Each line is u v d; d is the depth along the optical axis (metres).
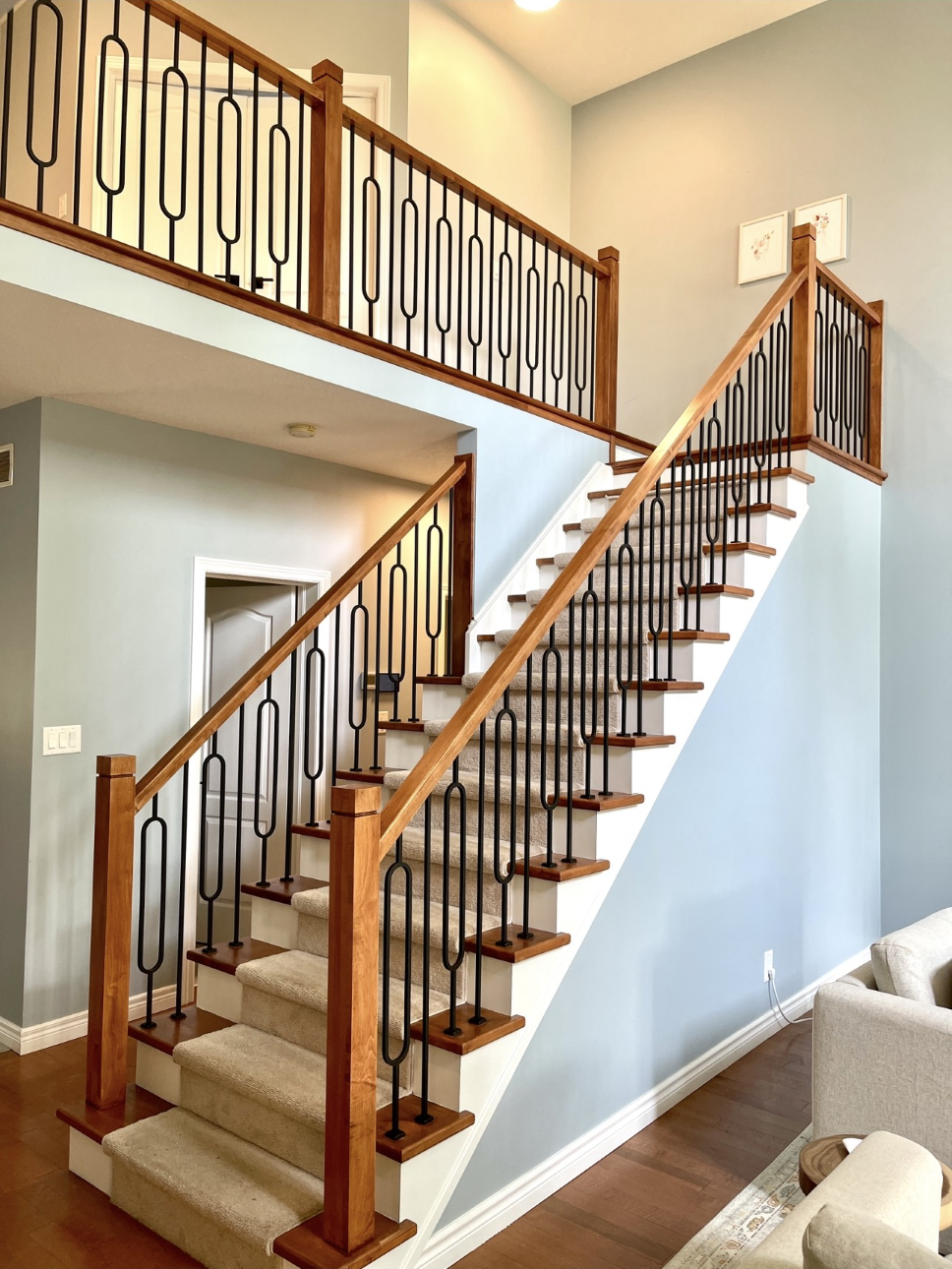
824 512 4.42
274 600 5.04
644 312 6.26
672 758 3.28
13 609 3.86
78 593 3.88
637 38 5.93
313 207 3.60
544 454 4.76
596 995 2.94
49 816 3.77
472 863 3.02
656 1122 3.18
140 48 4.91
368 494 5.27
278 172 5.13
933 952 2.75
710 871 3.53
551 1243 2.48
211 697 5.18
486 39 5.93
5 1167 2.87
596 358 5.25
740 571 3.76
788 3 5.54
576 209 6.64
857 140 5.37
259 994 3.02
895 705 5.06
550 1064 2.74
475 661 4.32
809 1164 2.06
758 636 3.84
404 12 5.39
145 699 4.12
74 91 4.86
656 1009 3.24
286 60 5.16
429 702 4.20
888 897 5.06
